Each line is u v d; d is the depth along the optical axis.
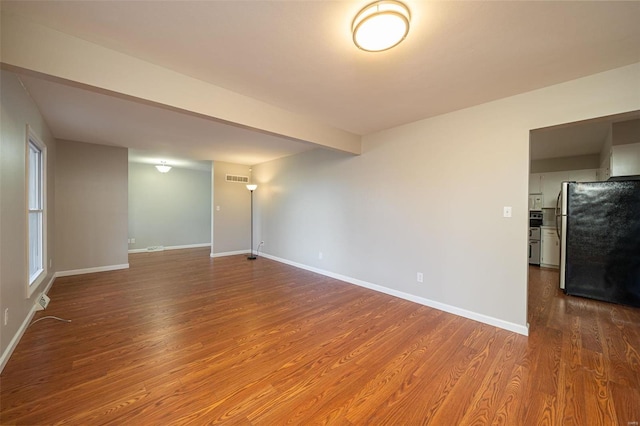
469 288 2.96
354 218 4.25
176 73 2.25
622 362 2.09
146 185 7.10
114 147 4.92
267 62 2.10
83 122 3.47
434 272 3.25
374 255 3.94
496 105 2.75
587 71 2.18
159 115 3.20
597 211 3.62
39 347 2.24
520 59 2.00
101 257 4.86
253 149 5.09
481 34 1.71
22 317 2.45
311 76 2.30
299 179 5.40
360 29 1.55
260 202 6.68
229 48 1.92
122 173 5.01
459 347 2.33
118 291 3.75
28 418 1.48
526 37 1.74
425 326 2.74
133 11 1.55
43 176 3.42
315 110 3.06
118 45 1.89
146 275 4.64
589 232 3.67
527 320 2.71
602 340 2.45
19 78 2.28
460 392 1.76
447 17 1.55
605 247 3.56
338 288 4.00
